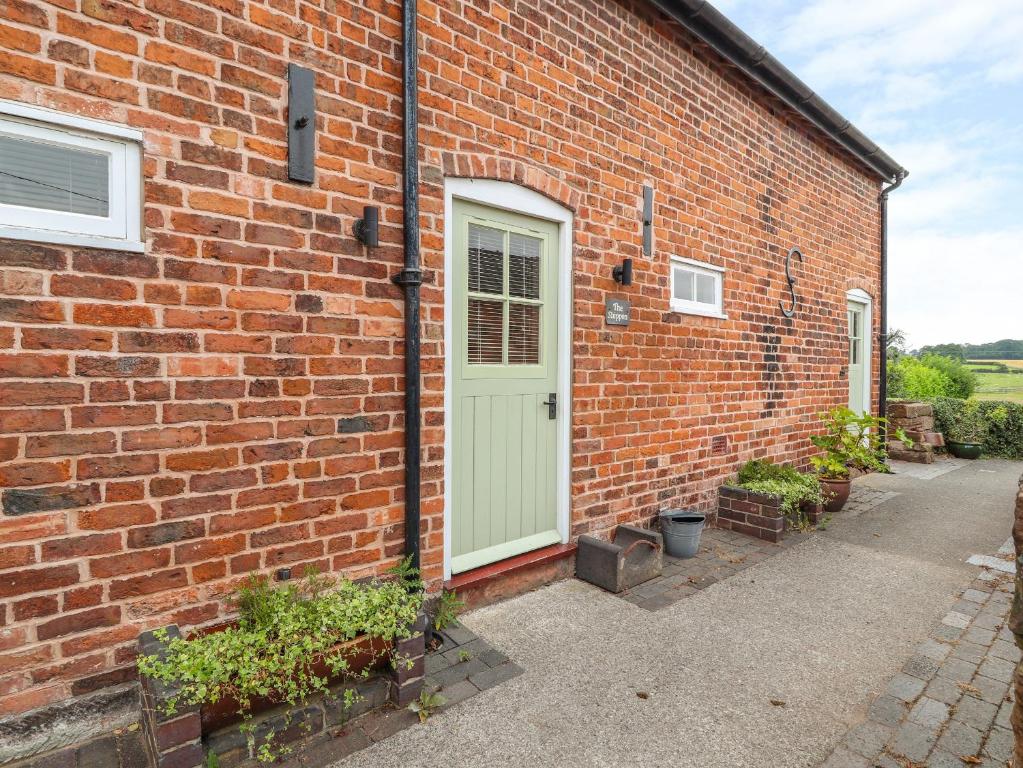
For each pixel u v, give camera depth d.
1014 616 1.55
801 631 2.93
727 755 1.98
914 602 3.31
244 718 1.91
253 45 2.24
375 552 2.66
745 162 5.09
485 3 3.05
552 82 3.42
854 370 7.41
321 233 2.45
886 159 6.95
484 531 3.29
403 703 2.20
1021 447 8.46
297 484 2.40
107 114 1.93
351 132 2.53
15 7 1.77
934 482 6.85
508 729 2.11
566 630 2.91
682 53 4.38
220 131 2.16
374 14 2.59
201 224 2.13
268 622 2.10
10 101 1.76
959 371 11.44
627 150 3.94
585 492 3.76
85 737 1.93
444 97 2.88
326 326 2.47
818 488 4.97
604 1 3.74
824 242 6.38
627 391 4.02
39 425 1.82
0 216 1.79
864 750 2.00
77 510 1.90
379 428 2.66
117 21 1.94
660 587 3.49
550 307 3.59
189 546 2.13
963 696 2.34
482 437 3.26
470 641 2.74
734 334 5.03
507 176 3.18
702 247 4.64
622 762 1.94
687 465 4.56
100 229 1.95
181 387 2.09
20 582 1.80
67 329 1.86
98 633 1.95
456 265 3.09
